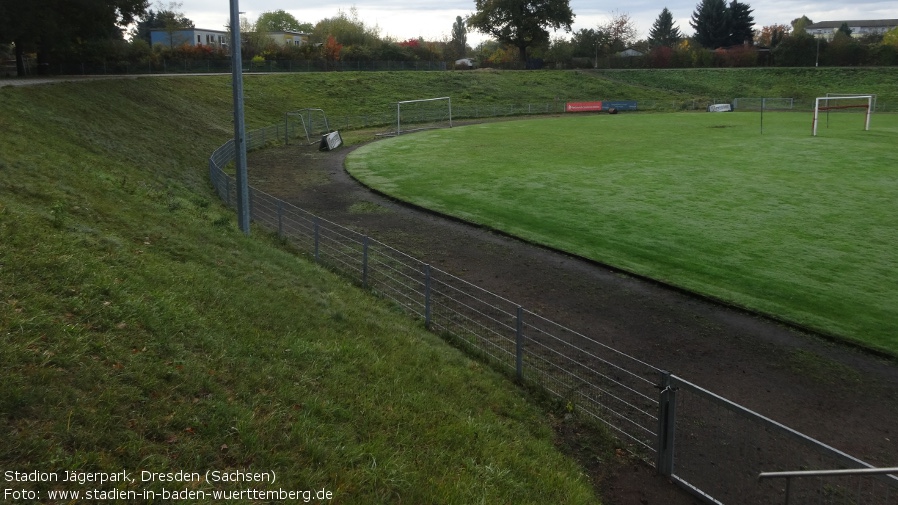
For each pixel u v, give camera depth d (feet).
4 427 20.70
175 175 98.53
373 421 28.68
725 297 59.88
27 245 33.88
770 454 34.60
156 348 28.40
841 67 328.08
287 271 52.19
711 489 31.07
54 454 20.24
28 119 82.02
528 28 370.32
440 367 38.78
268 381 29.07
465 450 28.99
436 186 109.19
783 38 370.12
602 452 34.22
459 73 307.78
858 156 137.18
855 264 69.31
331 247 70.13
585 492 29.12
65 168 59.06
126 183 65.57
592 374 44.39
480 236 79.82
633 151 147.02
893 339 51.85
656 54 369.30
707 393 30.09
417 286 60.39
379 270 63.72
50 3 151.33
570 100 293.02
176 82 193.36
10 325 25.70
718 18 478.59
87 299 30.12
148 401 24.49
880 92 296.92
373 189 107.04
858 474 22.54
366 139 178.40
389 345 39.75
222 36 399.03
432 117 237.25
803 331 53.52
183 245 46.83
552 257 71.61
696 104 278.87
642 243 76.43
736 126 199.31
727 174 117.80
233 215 79.20
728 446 35.12
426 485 24.81
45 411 21.93
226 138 158.10
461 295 59.06
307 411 27.32
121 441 22.00
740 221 85.92
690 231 81.30
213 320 33.91
